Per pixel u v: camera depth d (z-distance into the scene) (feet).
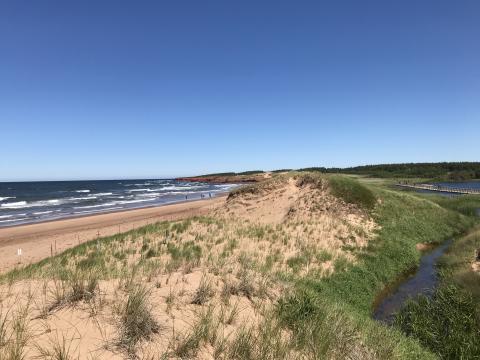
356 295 35.12
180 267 23.26
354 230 56.70
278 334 15.30
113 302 13.89
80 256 43.78
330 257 44.24
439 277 42.75
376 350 17.13
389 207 73.00
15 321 11.44
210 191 279.28
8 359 9.59
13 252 62.39
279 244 49.29
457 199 128.77
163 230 57.00
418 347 22.09
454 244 57.31
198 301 16.35
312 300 19.90
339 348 15.74
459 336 24.81
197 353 12.23
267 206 77.71
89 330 11.82
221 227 59.93
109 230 81.66
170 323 13.64
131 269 23.06
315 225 59.00
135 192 281.95
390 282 41.52
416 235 62.95
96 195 247.09
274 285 22.16
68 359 10.11
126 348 11.32
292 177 86.58
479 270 40.70
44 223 102.47
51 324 11.77
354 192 71.56
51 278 18.10
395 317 30.60
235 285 19.20
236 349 12.84
